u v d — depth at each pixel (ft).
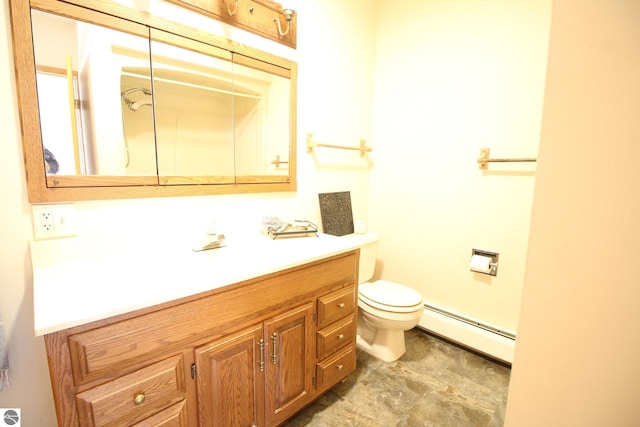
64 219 3.41
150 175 4.04
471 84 6.03
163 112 4.12
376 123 7.65
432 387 5.28
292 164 5.70
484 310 6.25
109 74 3.62
